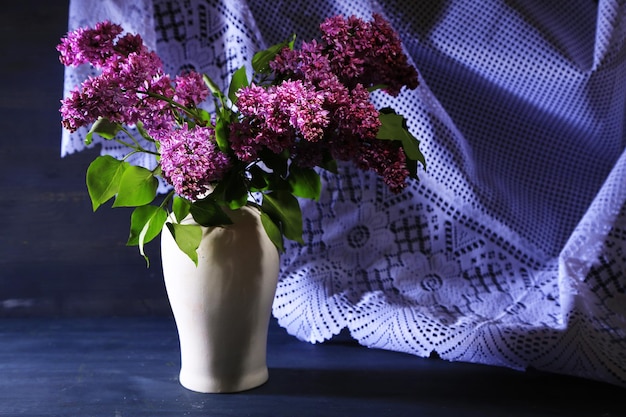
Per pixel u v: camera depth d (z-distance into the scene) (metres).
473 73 1.52
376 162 1.14
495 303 1.45
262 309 1.22
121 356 1.37
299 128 1.09
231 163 1.15
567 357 1.29
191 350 1.24
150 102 1.14
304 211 1.49
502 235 1.50
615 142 1.51
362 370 1.32
